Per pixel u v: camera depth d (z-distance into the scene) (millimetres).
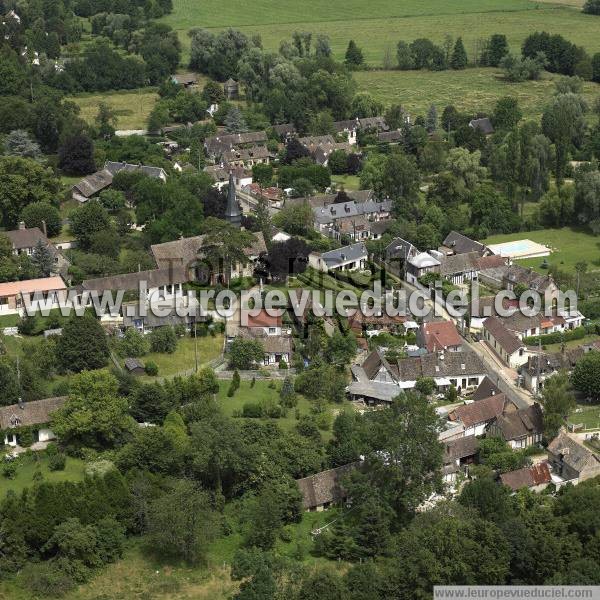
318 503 187875
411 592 157375
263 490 183125
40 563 170625
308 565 171250
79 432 192500
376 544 173625
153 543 175750
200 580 169250
